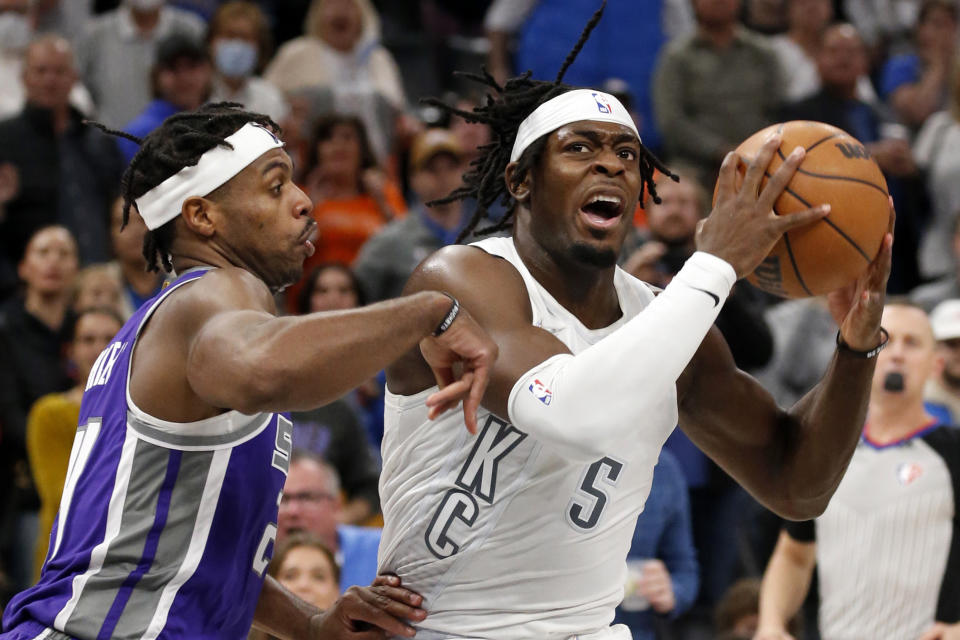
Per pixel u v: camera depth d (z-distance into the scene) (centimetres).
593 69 1331
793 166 420
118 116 1273
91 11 1415
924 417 757
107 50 1283
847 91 1309
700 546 870
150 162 444
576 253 440
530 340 422
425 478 453
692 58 1262
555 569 448
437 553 450
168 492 419
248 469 430
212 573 423
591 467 441
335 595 680
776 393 970
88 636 412
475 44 1583
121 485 420
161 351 417
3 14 1253
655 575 730
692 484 867
